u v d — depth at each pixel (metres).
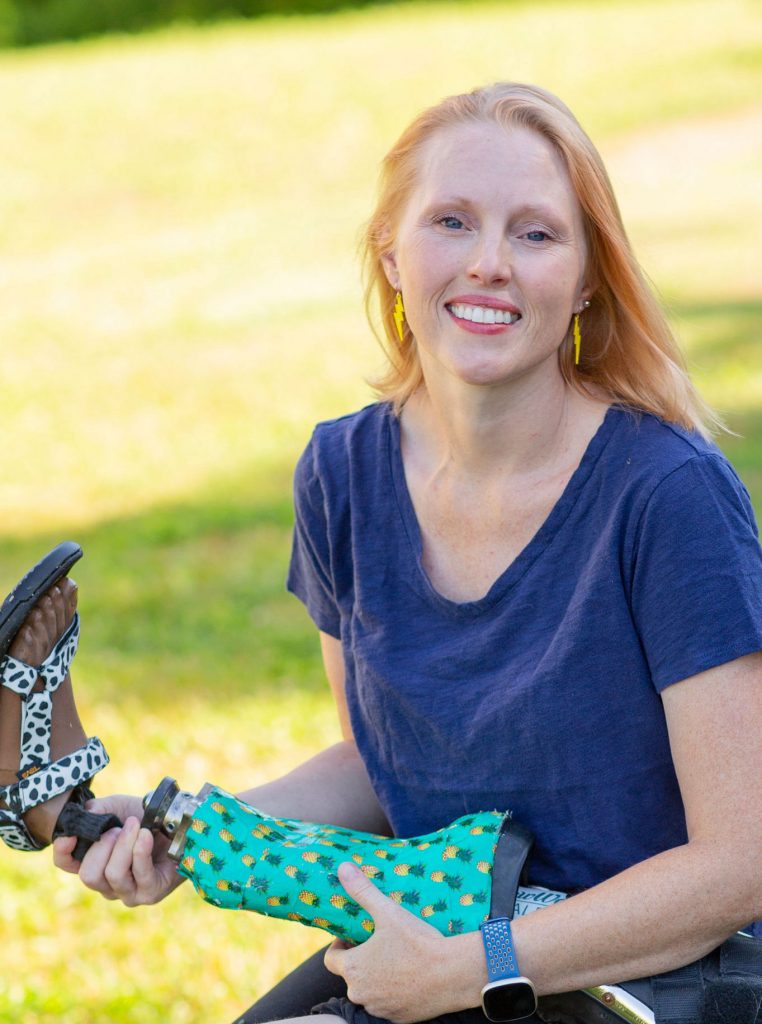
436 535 2.30
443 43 26.16
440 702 2.21
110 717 5.28
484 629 2.20
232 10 34.38
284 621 6.30
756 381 9.49
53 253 17.12
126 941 3.76
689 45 24.70
